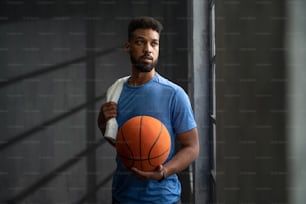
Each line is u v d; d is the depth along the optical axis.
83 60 2.76
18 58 2.78
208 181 2.09
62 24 2.75
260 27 0.90
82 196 2.83
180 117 1.10
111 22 2.72
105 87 2.77
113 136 1.10
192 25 2.21
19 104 2.81
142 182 1.09
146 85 1.12
